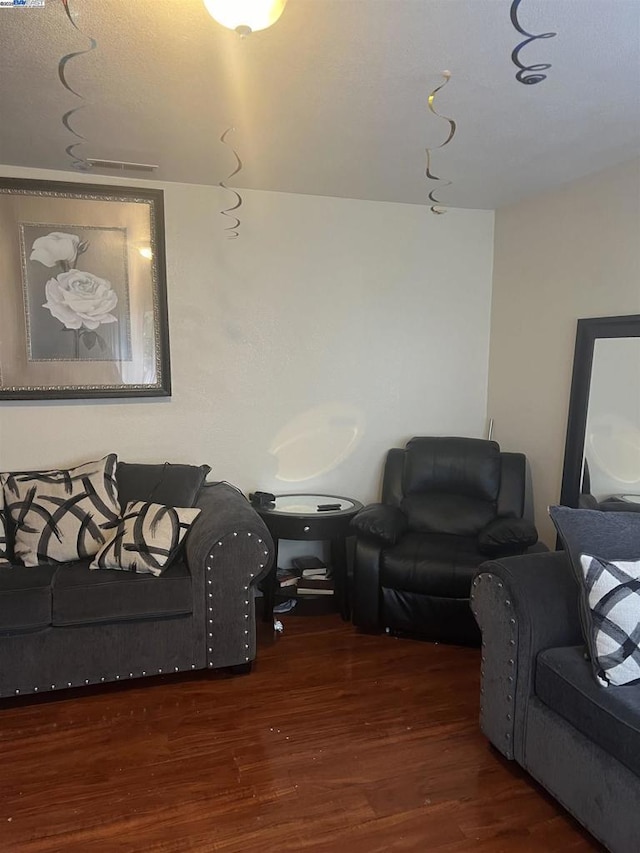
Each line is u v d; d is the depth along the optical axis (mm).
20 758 2133
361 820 1858
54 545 2734
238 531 2588
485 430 3936
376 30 1677
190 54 1809
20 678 2412
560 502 3199
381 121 2340
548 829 1837
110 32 1683
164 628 2553
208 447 3436
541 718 1936
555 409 3320
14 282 3002
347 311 3600
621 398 2820
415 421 3822
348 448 3701
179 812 1882
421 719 2385
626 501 2766
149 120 2330
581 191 3078
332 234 3510
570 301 3186
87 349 3139
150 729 2307
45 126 2404
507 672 2066
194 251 3275
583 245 3080
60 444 3184
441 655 2906
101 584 2492
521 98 2129
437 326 3787
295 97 2115
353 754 2168
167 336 3254
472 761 2143
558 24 1649
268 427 3535
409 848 1755
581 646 1997
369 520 3088
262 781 2023
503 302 3738
